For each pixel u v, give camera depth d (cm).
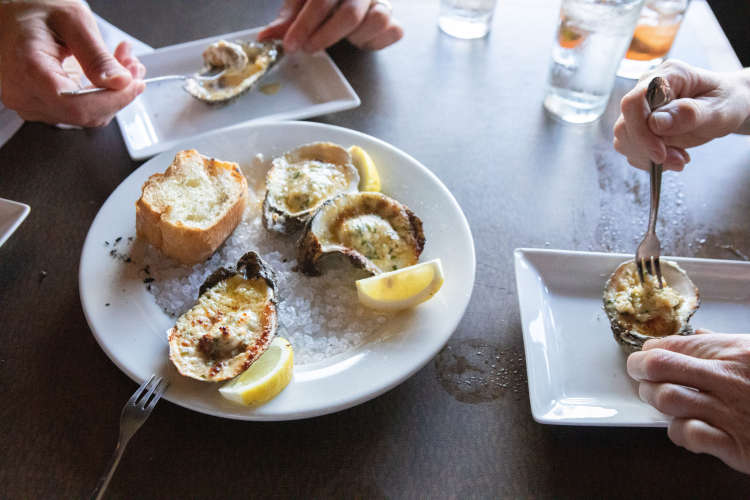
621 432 48
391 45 81
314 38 75
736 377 44
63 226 59
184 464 46
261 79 74
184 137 67
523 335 51
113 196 58
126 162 65
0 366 50
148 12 84
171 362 48
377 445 48
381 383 47
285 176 61
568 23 65
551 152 69
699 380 44
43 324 53
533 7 88
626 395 50
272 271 54
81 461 46
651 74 59
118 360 48
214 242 56
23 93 63
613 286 54
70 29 66
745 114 60
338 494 46
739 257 60
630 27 62
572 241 61
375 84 76
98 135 67
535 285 54
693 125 54
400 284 52
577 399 49
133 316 51
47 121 66
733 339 46
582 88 69
